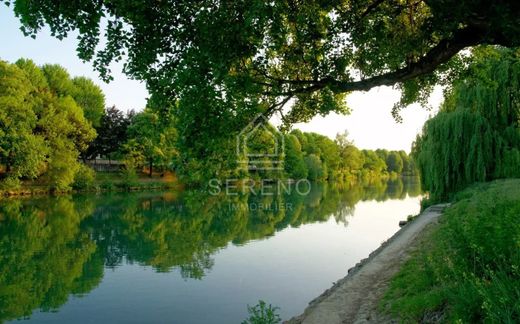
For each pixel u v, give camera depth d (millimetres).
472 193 20141
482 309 4965
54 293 14008
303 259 18688
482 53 9727
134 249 20938
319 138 109312
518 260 5293
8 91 43938
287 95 7543
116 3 5559
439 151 25062
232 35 5770
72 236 24500
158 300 13219
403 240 15070
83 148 54844
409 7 8297
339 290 9961
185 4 5973
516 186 16047
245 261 18297
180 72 5797
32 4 5621
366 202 49625
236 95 6328
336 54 7660
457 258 6848
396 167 166750
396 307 7395
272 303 12844
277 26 5980
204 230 26797
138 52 6062
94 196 49469
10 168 45344
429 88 10539
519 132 24125
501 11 5289
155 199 46906
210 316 11844
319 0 6848
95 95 69625
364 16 7520
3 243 22141
